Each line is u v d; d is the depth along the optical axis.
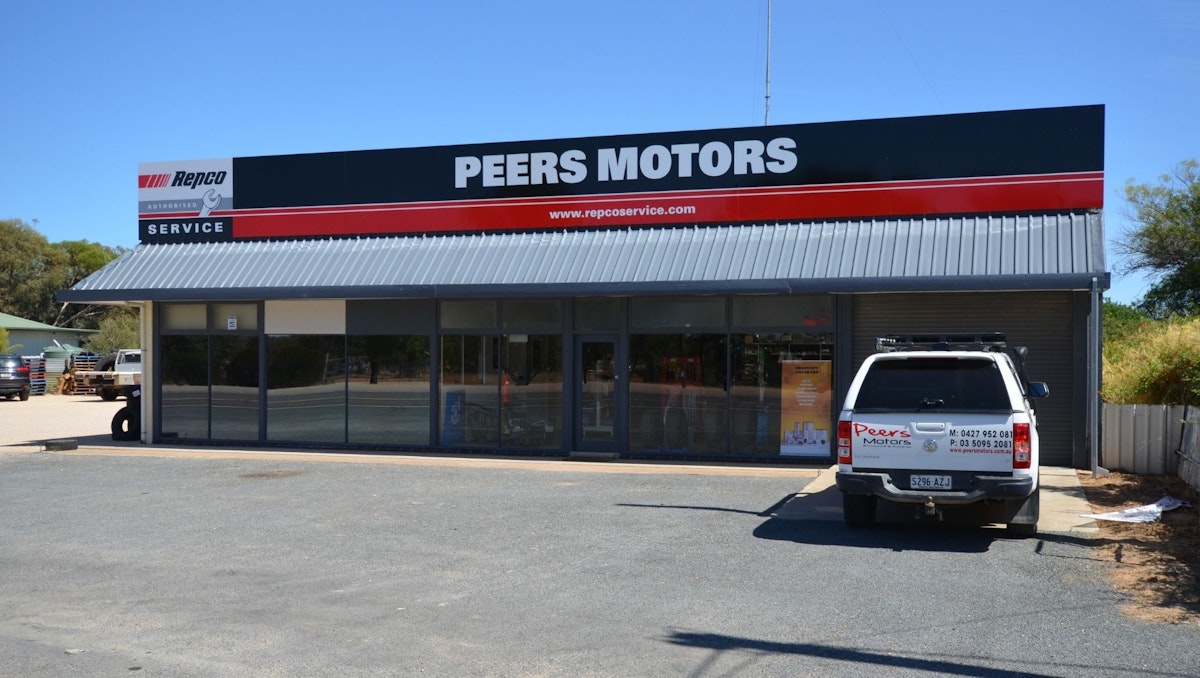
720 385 17.33
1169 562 9.14
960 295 16.06
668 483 14.62
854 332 16.61
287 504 12.96
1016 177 16.30
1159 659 6.38
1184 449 13.87
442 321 18.98
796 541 10.31
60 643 6.90
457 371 18.89
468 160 19.34
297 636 7.00
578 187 18.70
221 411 20.50
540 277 17.64
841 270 16.08
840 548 9.95
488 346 18.72
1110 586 8.30
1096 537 10.33
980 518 11.59
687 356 17.53
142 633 7.12
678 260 17.23
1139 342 17.88
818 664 6.32
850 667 6.25
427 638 6.93
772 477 15.20
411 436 19.16
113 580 8.82
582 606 7.79
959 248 15.88
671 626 7.21
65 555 9.92
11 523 11.80
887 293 16.25
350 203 20.03
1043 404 15.62
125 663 6.43
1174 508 11.77
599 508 12.45
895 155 16.94
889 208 16.92
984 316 15.95
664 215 18.19
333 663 6.39
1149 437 14.83
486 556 9.69
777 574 8.83
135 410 22.06
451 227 19.44
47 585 8.66
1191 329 15.97
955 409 10.03
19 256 75.56
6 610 7.83
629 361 17.86
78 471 16.61
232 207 20.80
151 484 14.96
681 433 17.55
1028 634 6.95
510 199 19.09
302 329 19.89
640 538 10.52
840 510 12.17
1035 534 10.45
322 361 19.77
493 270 18.09
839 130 17.25
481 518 11.80
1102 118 15.95
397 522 11.58
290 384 19.97
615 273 17.27
